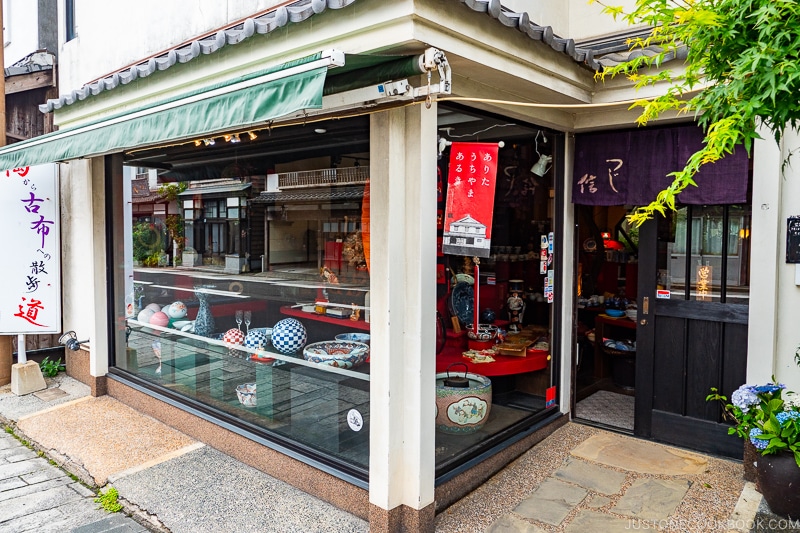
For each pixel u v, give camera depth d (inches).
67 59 272.4
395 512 131.3
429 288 130.8
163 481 161.9
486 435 167.3
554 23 188.5
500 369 178.9
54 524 144.9
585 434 189.6
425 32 108.0
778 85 77.2
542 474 161.2
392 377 128.6
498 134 167.6
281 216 173.3
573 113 181.3
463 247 145.3
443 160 146.6
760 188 150.5
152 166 223.5
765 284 150.7
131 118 147.3
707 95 91.3
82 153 169.5
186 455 179.9
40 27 318.7
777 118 84.7
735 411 145.6
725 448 167.5
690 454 170.9
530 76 138.9
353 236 148.6
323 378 157.6
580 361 264.7
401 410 131.7
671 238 175.2
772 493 133.1
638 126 175.8
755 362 153.4
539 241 191.9
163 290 223.3
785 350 150.6
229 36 137.5
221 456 179.2
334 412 153.9
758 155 150.4
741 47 87.5
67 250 269.9
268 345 177.0
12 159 207.6
